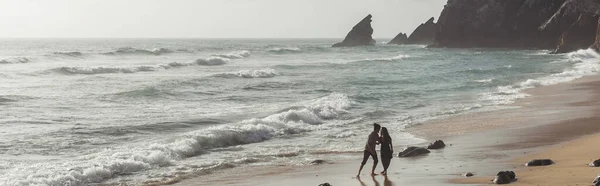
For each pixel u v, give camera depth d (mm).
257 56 86000
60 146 19031
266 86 40375
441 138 21156
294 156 18125
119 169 15883
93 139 20328
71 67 47875
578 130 21203
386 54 100688
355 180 14062
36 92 33438
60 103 29234
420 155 17547
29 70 48094
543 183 11836
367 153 14812
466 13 129500
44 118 24547
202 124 24094
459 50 118438
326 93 37125
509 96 35188
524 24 120562
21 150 18234
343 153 18578
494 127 23266
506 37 124188
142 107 28750
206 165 16750
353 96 35250
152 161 16891
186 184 14367
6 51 95438
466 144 19484
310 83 43031
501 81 45812
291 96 35156
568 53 90000
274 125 23578
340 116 27641
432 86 42531
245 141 20859
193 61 63031
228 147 19797
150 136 21234
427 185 12750
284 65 61719
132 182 14688
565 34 95125
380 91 38812
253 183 14188
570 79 45500
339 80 45875
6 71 46031
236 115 26672
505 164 15133
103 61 64688
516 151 17516
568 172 12844
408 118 26922
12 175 14633
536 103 31188
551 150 17016
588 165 13547
